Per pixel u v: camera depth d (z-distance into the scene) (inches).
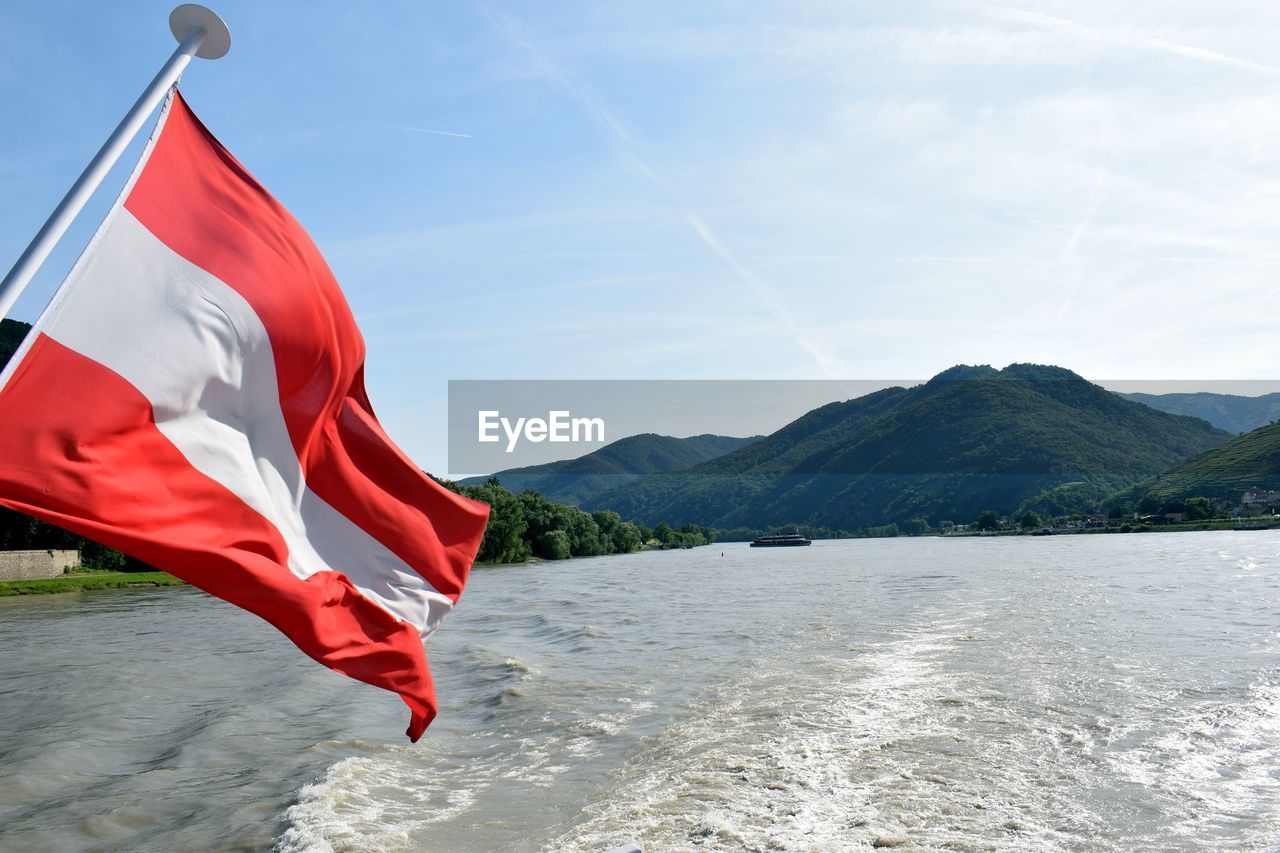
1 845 465.1
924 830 440.8
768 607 1663.4
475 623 1530.5
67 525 177.2
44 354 182.1
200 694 867.4
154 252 209.2
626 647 1127.0
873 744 602.2
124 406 193.3
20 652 1224.2
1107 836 427.8
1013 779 519.5
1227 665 853.8
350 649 236.5
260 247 232.4
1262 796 480.1
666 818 471.2
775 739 622.2
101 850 457.1
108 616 1825.8
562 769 580.7
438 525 275.0
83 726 727.1
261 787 554.3
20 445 175.5
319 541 251.9
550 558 5556.1
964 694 749.9
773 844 426.0
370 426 276.5
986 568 2792.8
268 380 233.1
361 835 460.4
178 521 203.3
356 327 269.1
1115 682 783.7
